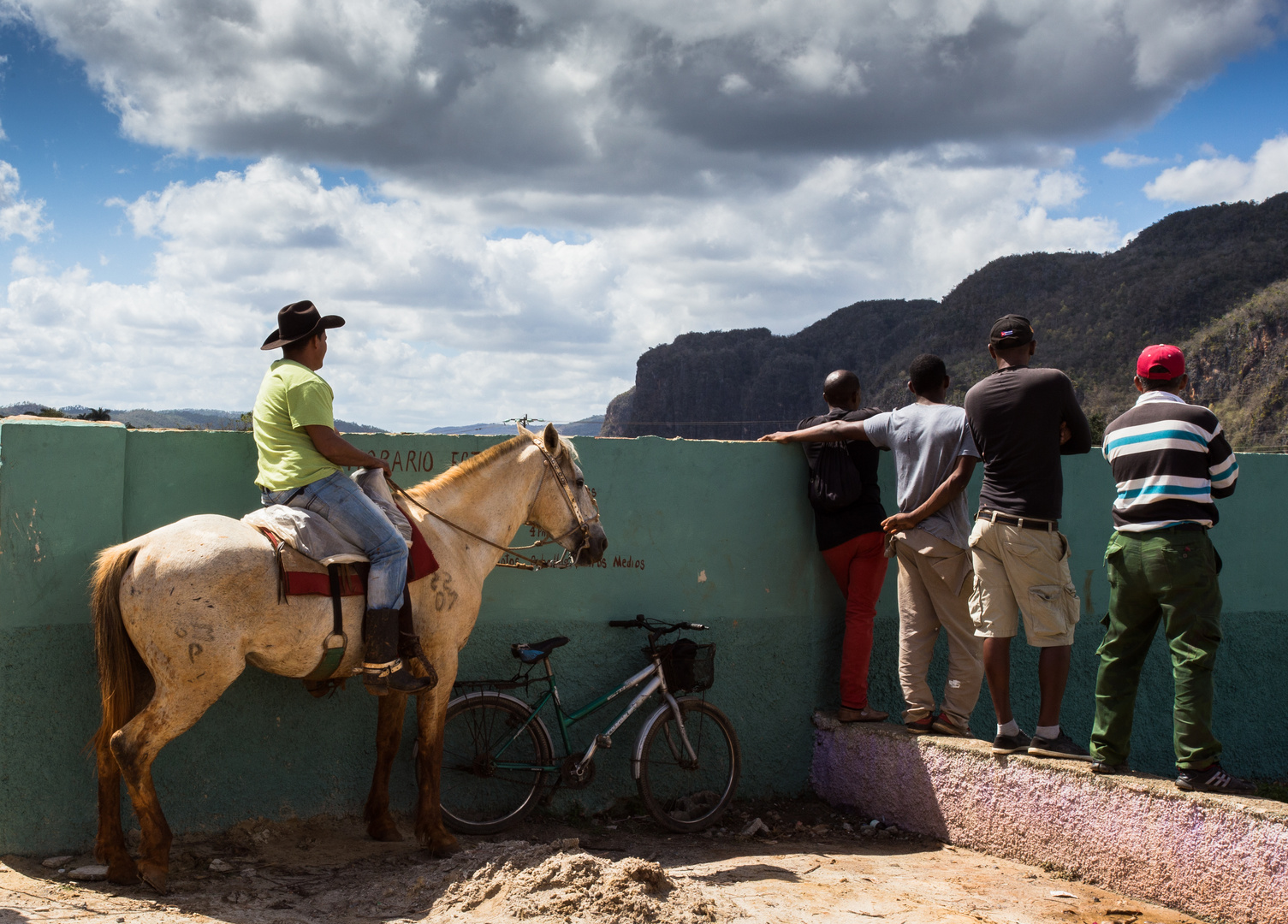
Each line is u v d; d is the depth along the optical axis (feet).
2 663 14.57
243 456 16.46
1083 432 16.30
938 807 17.49
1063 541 16.05
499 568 18.42
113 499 15.39
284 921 12.23
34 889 12.96
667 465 19.66
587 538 16.97
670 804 19.27
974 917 13.21
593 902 12.21
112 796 13.42
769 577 20.42
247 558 13.03
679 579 19.72
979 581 16.53
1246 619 24.13
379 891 13.51
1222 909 13.21
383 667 13.74
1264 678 24.31
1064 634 15.94
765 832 18.38
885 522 18.34
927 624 18.72
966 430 17.58
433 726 15.48
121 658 13.03
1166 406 14.57
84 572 15.15
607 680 19.10
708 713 19.01
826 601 20.93
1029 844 15.92
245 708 16.49
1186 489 14.02
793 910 13.09
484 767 17.10
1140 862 14.24
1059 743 16.19
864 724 19.54
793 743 20.57
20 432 14.73
